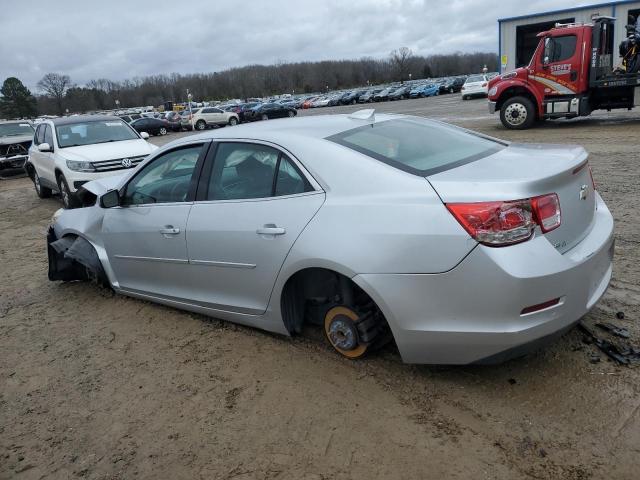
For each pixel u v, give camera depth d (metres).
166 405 3.21
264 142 3.51
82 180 9.04
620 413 2.71
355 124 3.58
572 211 2.90
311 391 3.17
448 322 2.75
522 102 14.17
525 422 2.72
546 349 3.30
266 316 3.60
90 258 4.86
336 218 3.04
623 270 4.39
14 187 14.42
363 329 3.22
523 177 2.72
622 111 16.97
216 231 3.65
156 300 4.46
